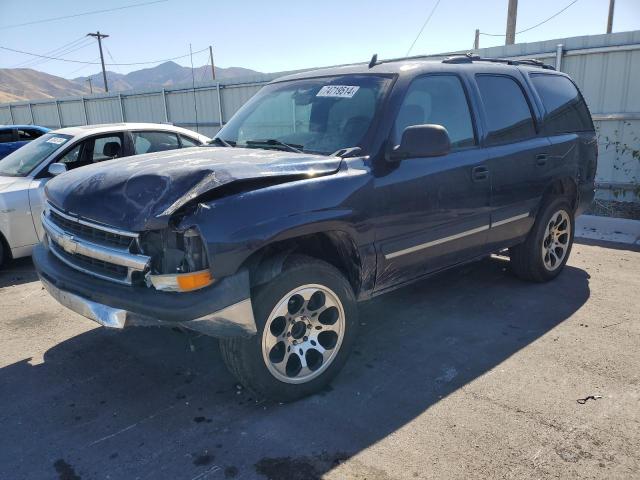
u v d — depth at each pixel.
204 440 2.88
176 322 2.72
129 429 2.99
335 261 3.55
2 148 10.78
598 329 4.23
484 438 2.87
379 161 3.47
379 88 3.75
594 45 8.80
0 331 4.35
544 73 5.28
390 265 3.63
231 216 2.77
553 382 3.44
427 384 3.43
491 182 4.27
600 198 9.16
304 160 3.26
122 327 2.88
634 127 8.66
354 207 3.26
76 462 2.72
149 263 2.79
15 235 5.91
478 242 4.34
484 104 4.38
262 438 2.89
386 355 3.83
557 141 5.03
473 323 4.36
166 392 3.38
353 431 2.94
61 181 3.56
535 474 2.59
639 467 2.63
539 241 5.04
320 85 4.11
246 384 3.12
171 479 2.59
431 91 3.97
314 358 3.33
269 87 4.59
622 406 3.16
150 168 3.14
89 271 3.12
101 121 20.69
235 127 4.38
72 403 3.27
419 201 3.68
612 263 6.06
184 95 16.86
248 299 2.84
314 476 2.59
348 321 3.39
